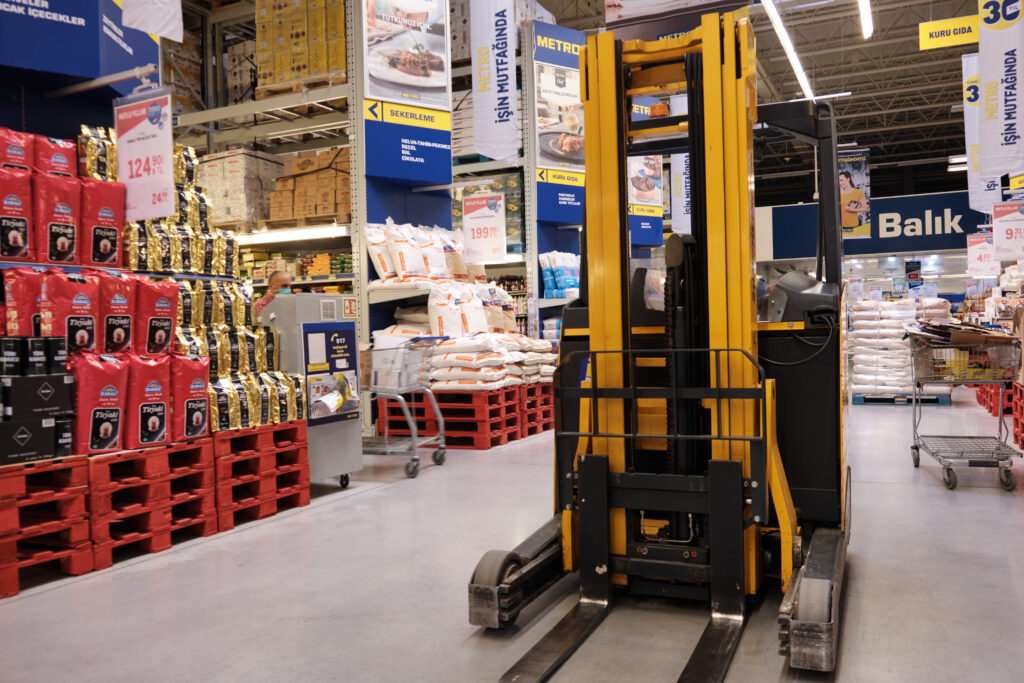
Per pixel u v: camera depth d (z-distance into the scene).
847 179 18.11
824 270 3.54
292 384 4.79
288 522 4.47
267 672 2.48
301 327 5.03
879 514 4.49
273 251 8.80
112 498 3.97
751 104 2.90
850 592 3.16
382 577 3.43
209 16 9.63
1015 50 7.96
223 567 3.63
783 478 2.90
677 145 3.64
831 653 2.33
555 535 3.23
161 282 4.05
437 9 7.84
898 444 7.16
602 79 2.98
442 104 7.86
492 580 2.74
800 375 3.16
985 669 2.41
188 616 3.00
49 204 3.66
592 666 2.48
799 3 14.55
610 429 2.99
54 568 3.66
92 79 4.32
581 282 3.33
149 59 5.03
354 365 5.45
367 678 2.43
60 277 3.56
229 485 4.32
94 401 3.62
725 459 2.86
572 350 3.30
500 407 7.23
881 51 19.58
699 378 3.01
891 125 26.30
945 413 9.60
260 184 8.23
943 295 20.05
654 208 11.35
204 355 4.30
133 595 3.26
